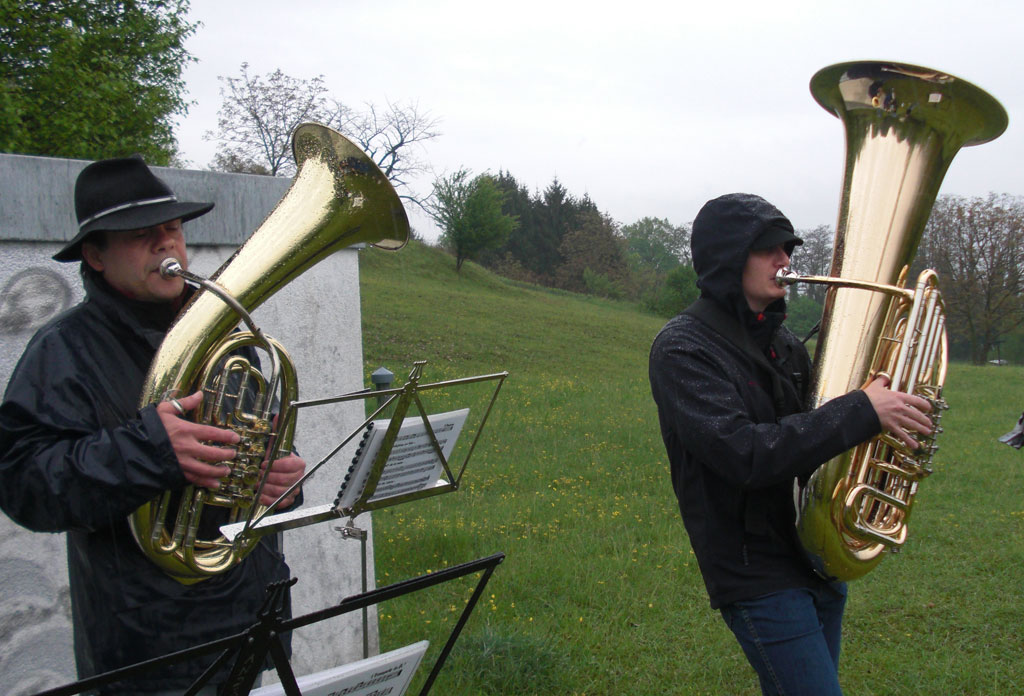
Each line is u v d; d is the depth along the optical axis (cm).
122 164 199
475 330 2159
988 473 820
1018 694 362
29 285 270
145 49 1359
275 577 226
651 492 746
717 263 228
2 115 1034
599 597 457
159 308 209
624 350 2261
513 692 350
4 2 1119
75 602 205
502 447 906
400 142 2914
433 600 451
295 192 210
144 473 175
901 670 382
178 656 142
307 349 355
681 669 378
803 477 221
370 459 213
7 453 183
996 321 3631
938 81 223
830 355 226
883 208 231
